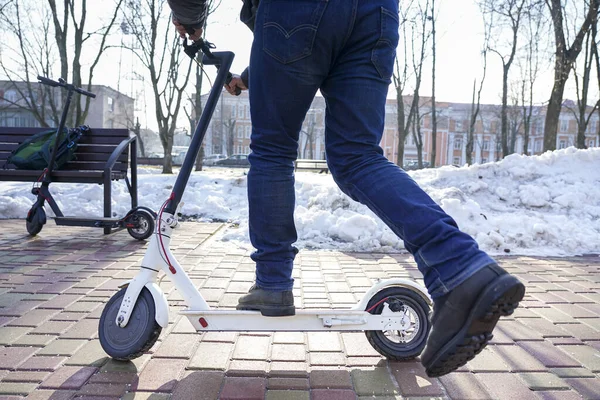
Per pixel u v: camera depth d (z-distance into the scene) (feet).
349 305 9.41
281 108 5.25
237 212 21.89
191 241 15.93
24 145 17.03
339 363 6.59
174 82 47.42
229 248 14.94
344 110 5.14
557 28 47.47
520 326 8.26
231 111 223.30
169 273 6.31
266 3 5.03
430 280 4.47
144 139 194.70
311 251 15.03
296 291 10.41
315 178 25.77
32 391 5.65
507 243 15.83
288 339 7.41
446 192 18.94
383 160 5.08
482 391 5.83
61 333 7.50
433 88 75.31
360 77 5.09
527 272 12.57
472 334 4.27
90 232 17.66
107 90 171.22
